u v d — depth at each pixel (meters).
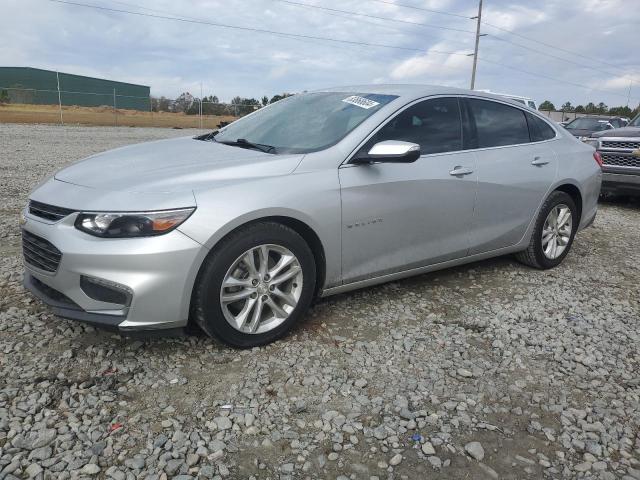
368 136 3.61
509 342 3.50
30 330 3.31
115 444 2.34
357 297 4.10
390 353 3.26
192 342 3.25
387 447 2.42
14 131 21.02
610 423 2.67
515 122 4.74
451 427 2.58
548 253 4.98
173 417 2.55
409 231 3.81
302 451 2.37
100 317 2.81
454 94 4.29
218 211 2.90
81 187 3.07
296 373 2.98
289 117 4.12
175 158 3.46
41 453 2.25
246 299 3.15
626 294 4.51
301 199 3.20
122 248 2.74
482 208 4.28
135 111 34.81
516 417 2.70
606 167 8.49
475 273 4.85
